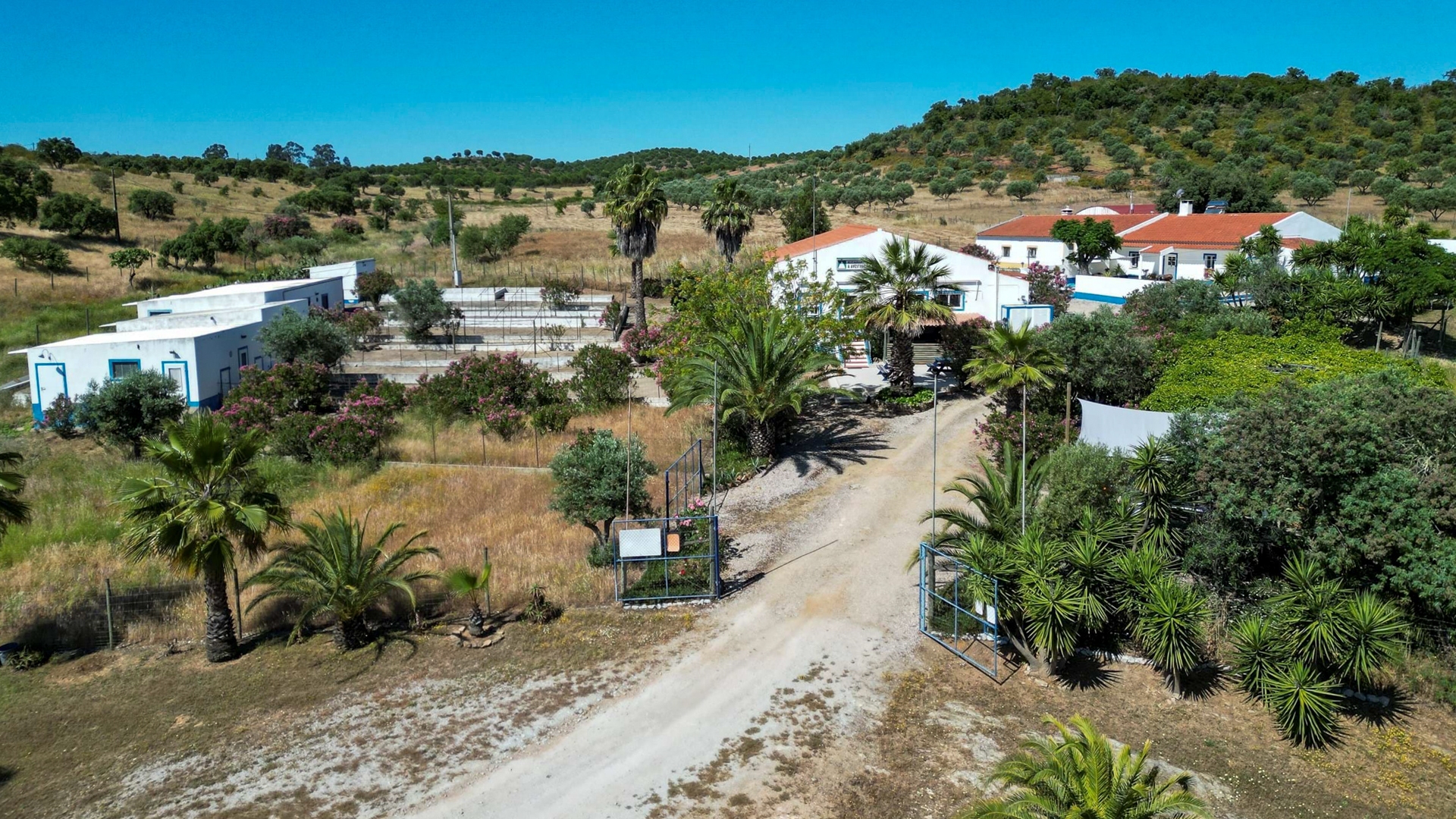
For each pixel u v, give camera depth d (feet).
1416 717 47.98
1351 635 45.85
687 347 105.70
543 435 104.01
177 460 54.24
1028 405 88.02
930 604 57.57
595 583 64.34
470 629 58.13
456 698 51.39
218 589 55.98
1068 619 49.44
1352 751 45.55
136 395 100.63
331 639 58.90
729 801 42.16
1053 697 50.21
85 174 317.63
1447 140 354.33
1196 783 43.19
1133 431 71.41
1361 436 50.70
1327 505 52.37
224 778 44.60
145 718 50.47
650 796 42.55
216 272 221.25
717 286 111.65
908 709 49.19
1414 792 42.57
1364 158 349.00
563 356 147.64
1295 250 147.84
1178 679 50.08
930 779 43.34
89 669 56.44
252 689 53.26
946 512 60.39
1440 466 50.78
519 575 65.57
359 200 350.23
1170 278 180.24
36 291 185.78
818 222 240.32
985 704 49.62
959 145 460.55
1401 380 57.16
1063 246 202.28
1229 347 86.02
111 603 62.95
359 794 43.04
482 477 90.48
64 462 97.04
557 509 67.10
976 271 143.33
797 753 45.57
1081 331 88.94
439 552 64.39
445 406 112.47
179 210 283.38
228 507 54.29
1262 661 48.19
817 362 90.07
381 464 96.32
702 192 351.87
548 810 41.73
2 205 218.79
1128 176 349.20
